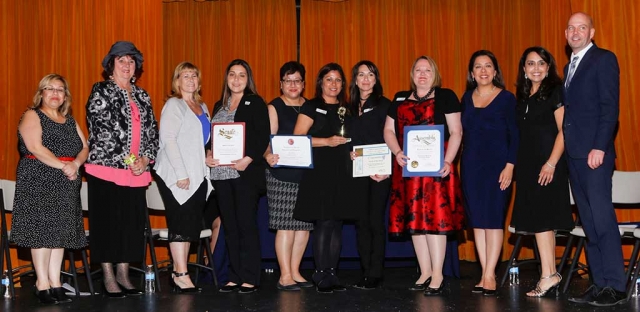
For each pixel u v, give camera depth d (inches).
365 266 210.5
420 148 192.7
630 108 230.2
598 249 183.0
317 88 207.8
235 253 205.8
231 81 204.2
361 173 201.8
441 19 304.2
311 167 201.0
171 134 199.9
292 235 209.2
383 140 204.5
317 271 207.2
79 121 256.4
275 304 184.7
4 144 238.7
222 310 177.3
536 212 189.8
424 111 194.9
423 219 193.9
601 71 176.1
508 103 193.8
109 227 195.6
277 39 303.0
